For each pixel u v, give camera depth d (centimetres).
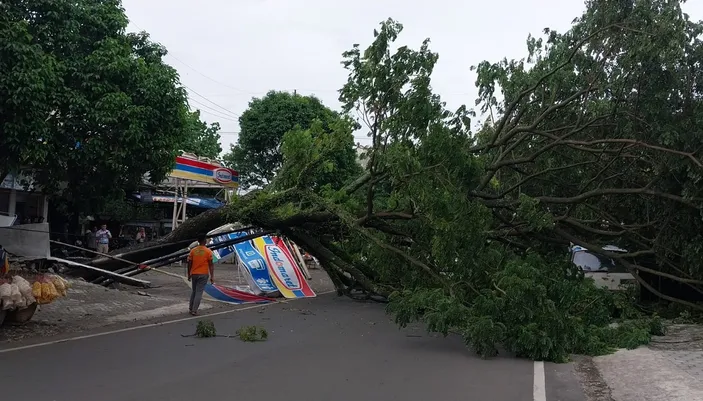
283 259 1888
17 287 991
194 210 3316
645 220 1418
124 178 1582
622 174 1374
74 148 1430
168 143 1559
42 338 970
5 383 681
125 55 1491
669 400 654
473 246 1141
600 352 988
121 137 1438
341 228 1501
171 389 670
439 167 1184
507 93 1430
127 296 1466
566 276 1264
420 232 1302
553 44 1373
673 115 1218
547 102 1395
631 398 688
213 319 1270
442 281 1190
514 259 1140
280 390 679
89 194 1577
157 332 1077
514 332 935
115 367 779
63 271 1598
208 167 2530
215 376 743
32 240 1492
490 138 1465
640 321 1186
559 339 924
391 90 1212
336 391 681
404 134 1212
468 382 748
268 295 1744
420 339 1085
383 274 1415
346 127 1368
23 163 1374
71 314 1195
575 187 1452
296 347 972
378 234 1394
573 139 1401
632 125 1264
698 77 1205
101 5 1524
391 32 1197
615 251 1541
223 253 1920
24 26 1113
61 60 1386
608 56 1279
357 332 1155
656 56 1165
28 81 1081
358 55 1231
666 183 1286
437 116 1178
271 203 1463
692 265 1274
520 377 787
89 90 1416
